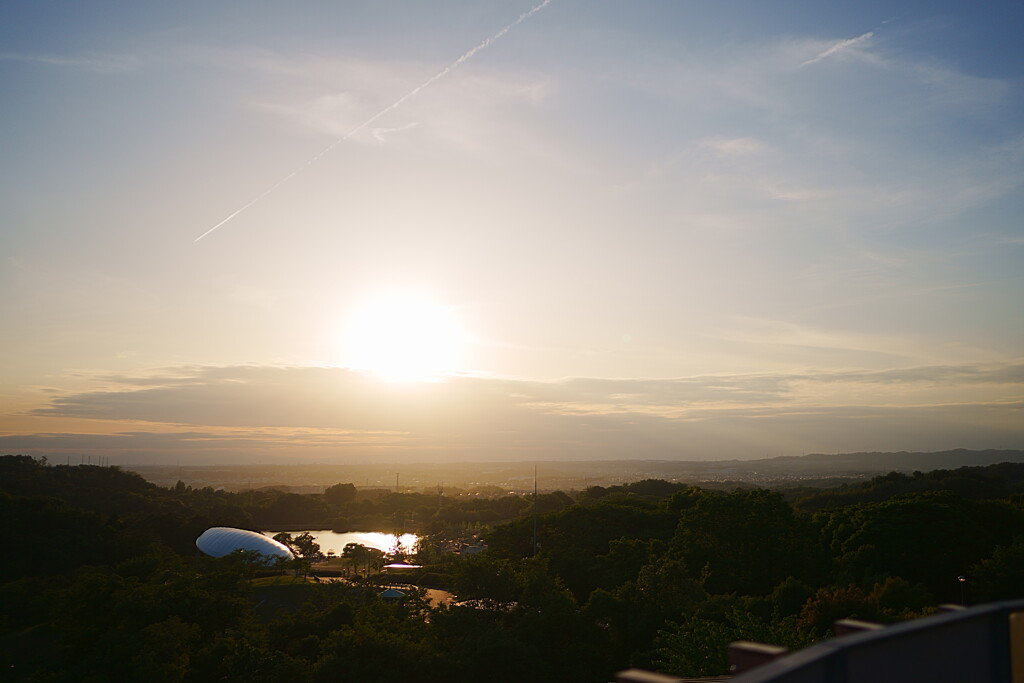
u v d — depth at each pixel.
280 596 91.62
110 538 108.44
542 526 93.50
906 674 5.75
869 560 65.75
